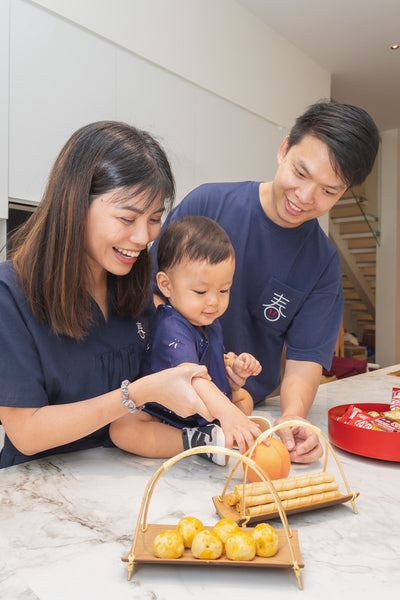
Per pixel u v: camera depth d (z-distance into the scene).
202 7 3.09
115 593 0.51
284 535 0.61
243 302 1.32
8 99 2.11
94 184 0.77
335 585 0.53
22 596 0.50
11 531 0.63
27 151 2.19
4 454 1.00
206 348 1.03
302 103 4.09
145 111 2.75
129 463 0.89
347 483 0.75
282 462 0.78
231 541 0.54
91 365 0.93
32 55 2.19
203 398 0.85
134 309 1.00
